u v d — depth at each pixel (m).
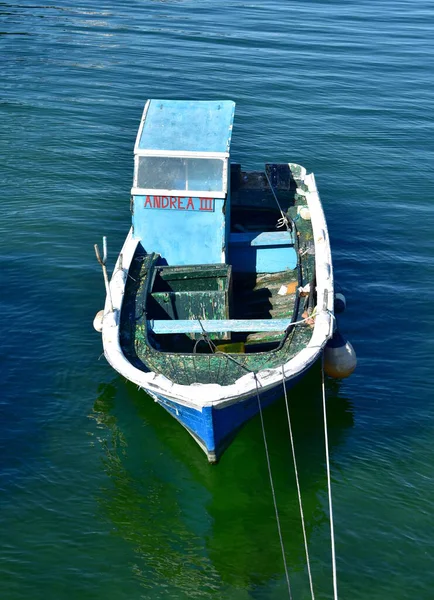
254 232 16.72
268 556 10.88
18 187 22.22
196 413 10.87
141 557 10.81
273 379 11.05
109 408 13.70
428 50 39.06
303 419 13.53
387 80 33.50
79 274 17.95
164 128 14.99
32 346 15.29
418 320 16.67
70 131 26.17
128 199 21.86
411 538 11.07
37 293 17.12
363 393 14.22
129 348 12.27
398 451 12.78
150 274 14.15
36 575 10.40
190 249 15.02
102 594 10.20
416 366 15.05
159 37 38.78
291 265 16.12
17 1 45.75
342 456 12.66
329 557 10.82
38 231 19.83
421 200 22.64
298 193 18.12
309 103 30.08
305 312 13.23
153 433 13.16
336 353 13.77
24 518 11.30
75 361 14.89
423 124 28.61
